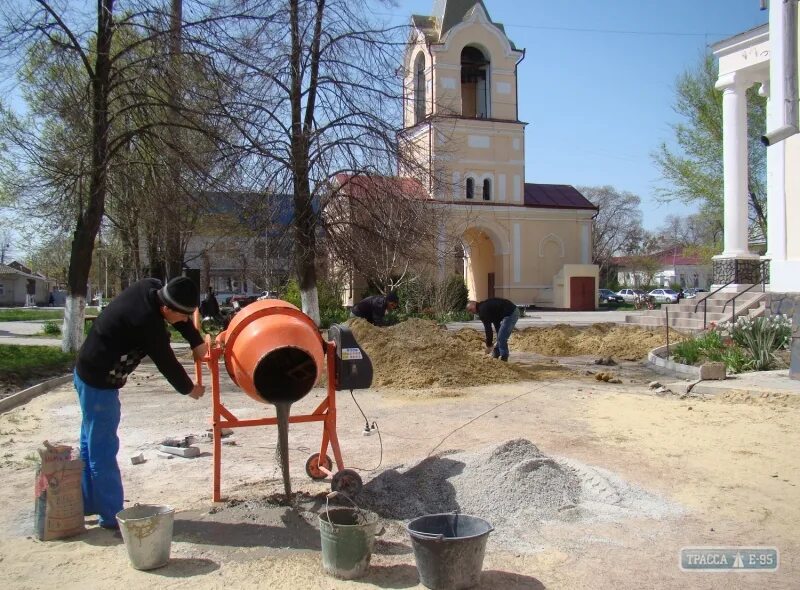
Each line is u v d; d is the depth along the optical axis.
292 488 5.76
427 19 39.00
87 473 4.86
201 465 6.60
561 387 11.38
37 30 14.38
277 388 5.12
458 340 13.18
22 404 10.34
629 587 3.94
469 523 4.16
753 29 19.50
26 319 39.19
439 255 19.47
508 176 41.31
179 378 4.91
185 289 4.75
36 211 17.42
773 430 7.73
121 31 15.82
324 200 15.96
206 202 15.62
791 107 7.00
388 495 5.30
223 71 14.82
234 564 4.25
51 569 4.18
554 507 5.07
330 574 4.08
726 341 13.80
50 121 17.36
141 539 4.12
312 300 16.95
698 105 28.34
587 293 42.09
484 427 8.14
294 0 15.46
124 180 16.14
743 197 20.38
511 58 40.47
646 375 13.15
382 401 10.17
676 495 5.50
